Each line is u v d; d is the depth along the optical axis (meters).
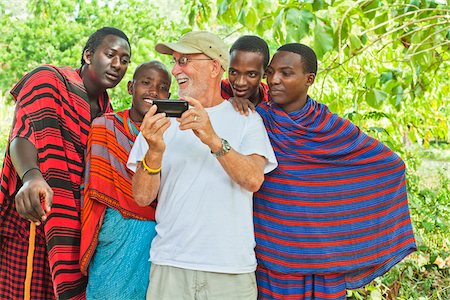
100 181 2.83
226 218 2.53
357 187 2.77
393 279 4.34
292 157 2.72
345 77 5.38
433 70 5.20
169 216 2.57
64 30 12.86
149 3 13.32
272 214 2.73
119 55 3.00
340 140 2.76
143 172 2.50
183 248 2.52
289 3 3.78
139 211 2.85
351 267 2.74
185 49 2.60
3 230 3.02
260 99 2.99
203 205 2.53
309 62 2.73
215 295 2.51
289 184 2.71
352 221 2.76
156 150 2.43
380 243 2.82
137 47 11.55
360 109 5.68
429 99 5.86
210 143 2.40
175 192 2.56
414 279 4.46
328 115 2.79
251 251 2.62
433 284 4.43
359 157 2.78
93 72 3.01
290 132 2.73
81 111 2.96
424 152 11.11
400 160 2.84
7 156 2.95
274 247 2.72
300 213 2.71
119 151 2.89
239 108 2.68
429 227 4.82
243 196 2.60
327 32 3.73
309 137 2.73
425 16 4.32
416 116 5.92
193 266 2.50
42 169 2.78
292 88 2.73
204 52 2.62
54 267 2.82
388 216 2.84
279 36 3.80
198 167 2.57
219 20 4.48
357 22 4.23
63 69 3.01
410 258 4.71
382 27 4.41
